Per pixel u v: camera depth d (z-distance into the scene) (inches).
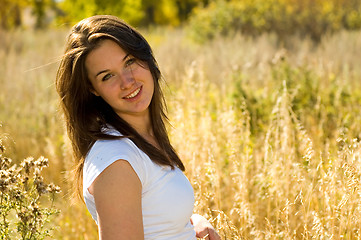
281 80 253.4
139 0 790.5
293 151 148.2
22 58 455.8
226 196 154.2
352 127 193.0
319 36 614.2
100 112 84.4
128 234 70.7
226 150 168.6
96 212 73.9
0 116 265.4
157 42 589.0
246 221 128.0
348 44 463.5
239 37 525.7
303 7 678.5
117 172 72.1
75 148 84.8
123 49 81.0
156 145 90.6
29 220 89.8
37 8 1157.7
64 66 82.2
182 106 178.9
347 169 112.2
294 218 129.8
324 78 262.8
